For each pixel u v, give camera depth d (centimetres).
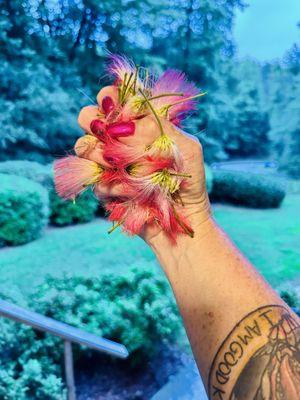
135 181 22
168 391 122
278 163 762
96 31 629
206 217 25
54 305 129
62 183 24
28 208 306
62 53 598
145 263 157
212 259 25
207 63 744
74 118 558
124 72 23
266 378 22
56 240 316
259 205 500
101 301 132
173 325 133
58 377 117
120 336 127
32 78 539
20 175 371
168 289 141
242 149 838
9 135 518
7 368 106
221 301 24
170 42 726
